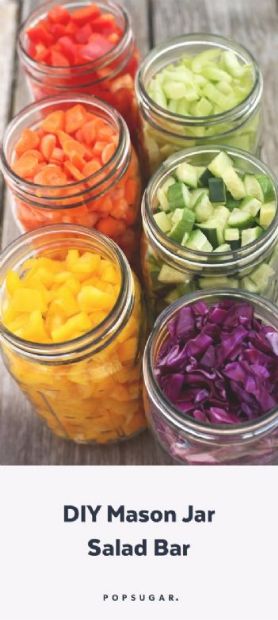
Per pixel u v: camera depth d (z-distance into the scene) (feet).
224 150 1.76
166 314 1.60
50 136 1.84
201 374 1.54
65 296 1.65
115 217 1.85
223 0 2.51
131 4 2.52
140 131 1.98
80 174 1.79
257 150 2.01
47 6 2.17
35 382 1.67
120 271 1.63
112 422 1.82
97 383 1.67
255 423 1.45
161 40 2.45
